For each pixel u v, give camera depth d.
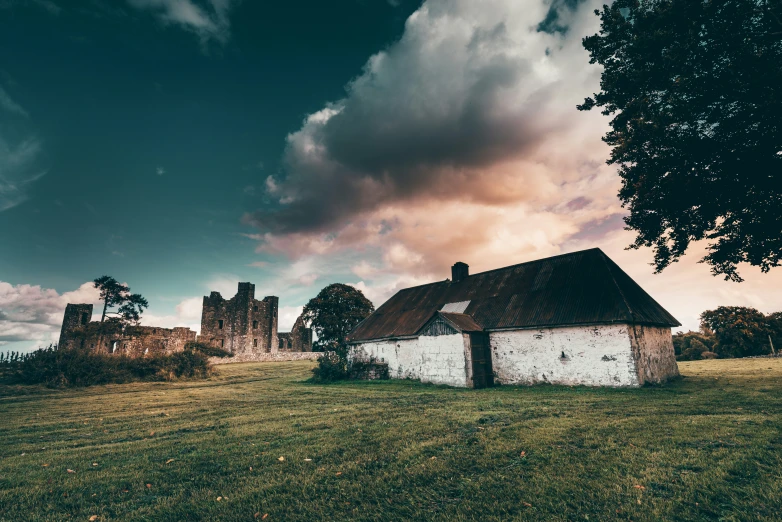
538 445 6.38
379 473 5.33
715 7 10.70
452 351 18.72
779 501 3.99
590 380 16.50
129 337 41.66
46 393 19.16
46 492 5.11
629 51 12.14
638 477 4.84
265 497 4.68
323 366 25.22
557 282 20.39
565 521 3.77
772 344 41.22
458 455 6.00
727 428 6.96
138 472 5.82
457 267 27.92
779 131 10.45
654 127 11.80
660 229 13.58
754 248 12.39
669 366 18.91
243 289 61.66
